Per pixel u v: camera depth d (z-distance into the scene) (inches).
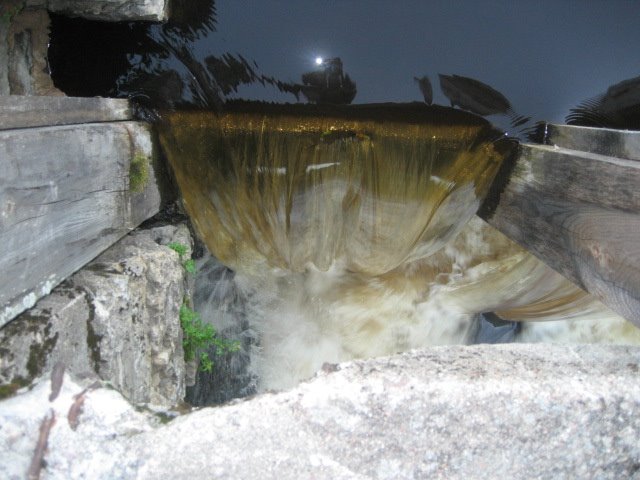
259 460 70.9
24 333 87.0
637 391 75.2
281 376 198.1
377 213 169.3
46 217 97.2
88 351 101.2
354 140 161.6
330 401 72.6
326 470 71.6
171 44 155.3
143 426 74.1
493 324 211.3
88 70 155.9
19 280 89.8
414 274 196.1
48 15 144.6
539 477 74.8
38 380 81.7
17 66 140.2
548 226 125.6
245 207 169.2
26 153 90.7
